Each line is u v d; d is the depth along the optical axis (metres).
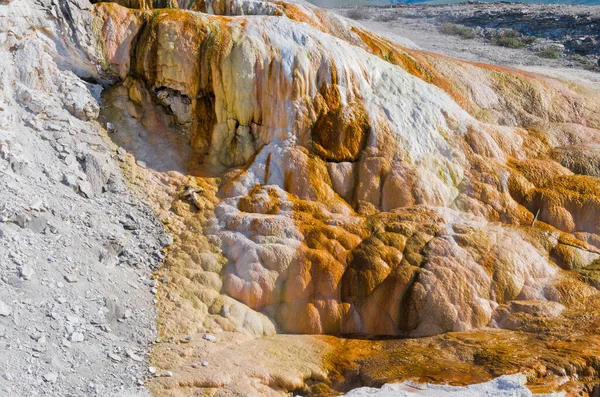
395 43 14.67
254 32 11.84
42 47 11.19
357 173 11.35
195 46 11.59
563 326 9.81
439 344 9.62
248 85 11.50
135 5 12.58
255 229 10.45
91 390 7.98
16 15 10.73
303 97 11.62
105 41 11.65
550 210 11.48
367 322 10.05
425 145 11.73
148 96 11.80
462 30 20.36
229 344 9.31
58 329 8.41
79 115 11.22
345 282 10.17
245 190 11.08
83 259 9.46
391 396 8.26
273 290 10.05
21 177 9.81
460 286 10.13
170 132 11.73
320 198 11.04
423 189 11.23
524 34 20.06
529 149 12.55
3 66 10.55
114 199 10.61
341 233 10.50
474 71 14.02
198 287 9.91
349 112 11.63
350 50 12.39
